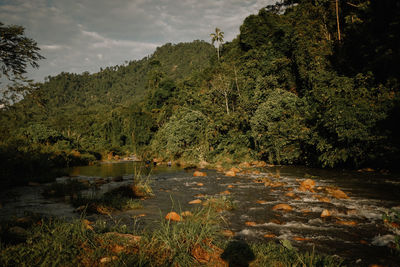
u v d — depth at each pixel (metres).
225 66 39.34
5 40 17.27
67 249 3.12
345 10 24.25
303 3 28.67
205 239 3.94
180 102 51.88
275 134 19.98
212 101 33.31
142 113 52.00
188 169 21.31
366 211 6.59
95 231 4.50
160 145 33.62
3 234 3.79
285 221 5.98
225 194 9.41
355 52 18.28
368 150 13.73
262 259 3.51
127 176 17.41
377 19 16.80
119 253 3.07
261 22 40.62
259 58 33.78
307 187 10.10
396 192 8.88
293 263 3.33
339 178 12.42
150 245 3.44
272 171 16.53
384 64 14.91
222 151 26.05
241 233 5.14
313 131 16.48
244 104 27.19
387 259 3.81
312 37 24.77
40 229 4.17
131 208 7.61
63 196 9.98
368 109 13.09
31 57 18.66
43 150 27.41
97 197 9.18
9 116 20.38
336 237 4.85
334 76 16.84
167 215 6.26
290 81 27.67
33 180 14.94
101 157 43.44
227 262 3.31
